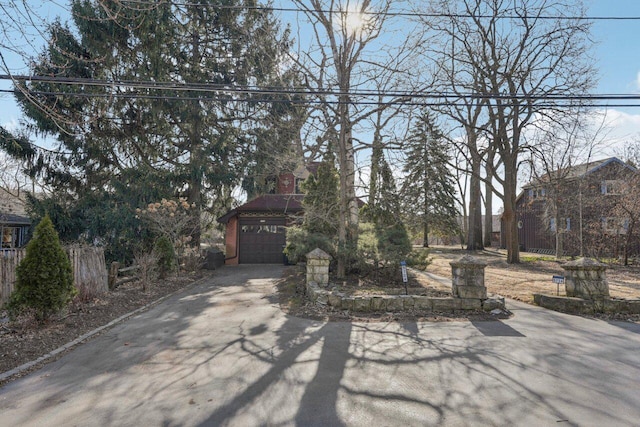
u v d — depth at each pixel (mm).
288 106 16703
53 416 3469
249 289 11148
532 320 7008
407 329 6457
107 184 17797
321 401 3740
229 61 18922
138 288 10961
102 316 7551
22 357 5078
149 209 14328
